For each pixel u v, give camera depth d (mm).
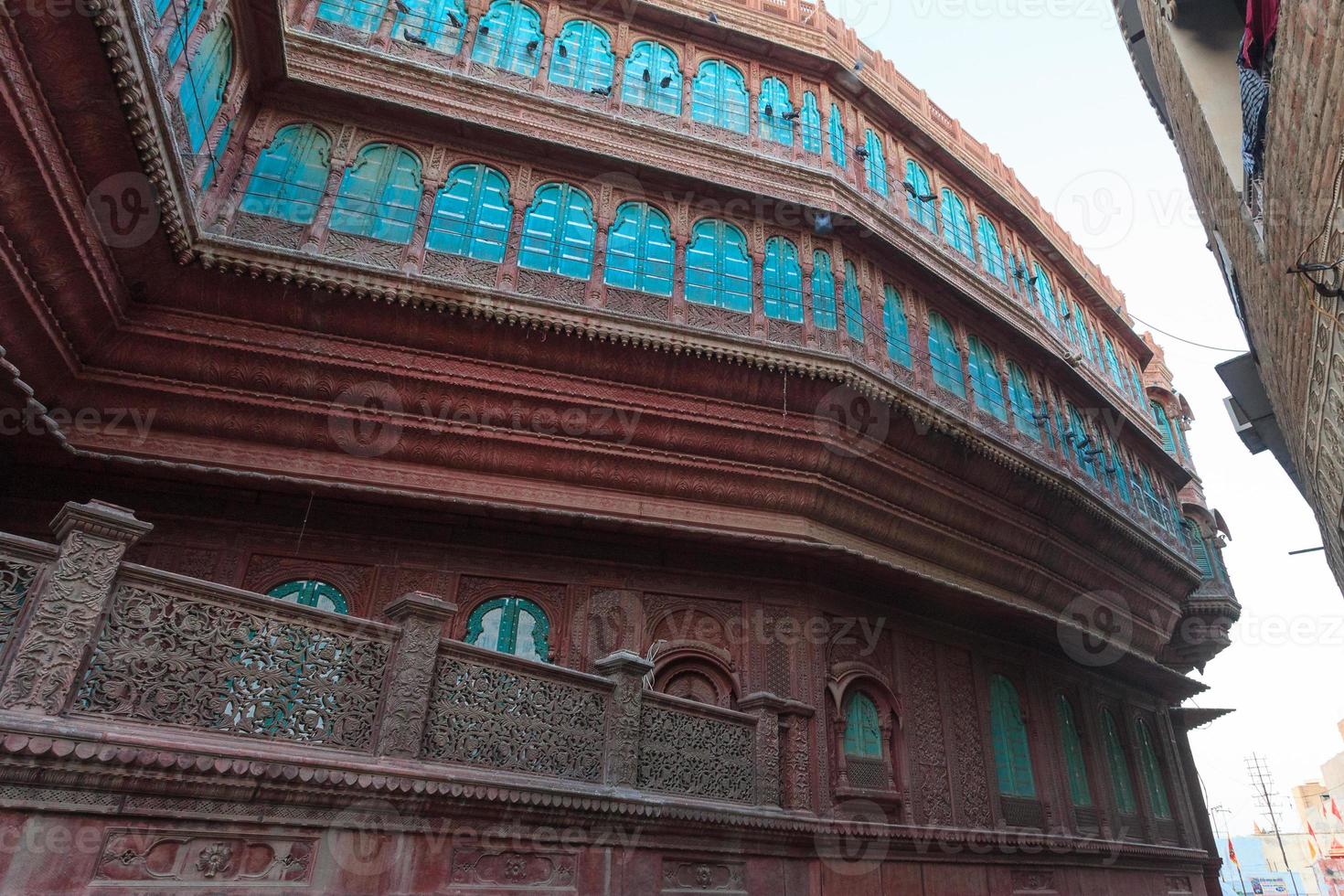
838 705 7727
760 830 5844
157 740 3328
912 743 8273
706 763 5770
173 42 5734
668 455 7738
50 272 5438
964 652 9594
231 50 6855
